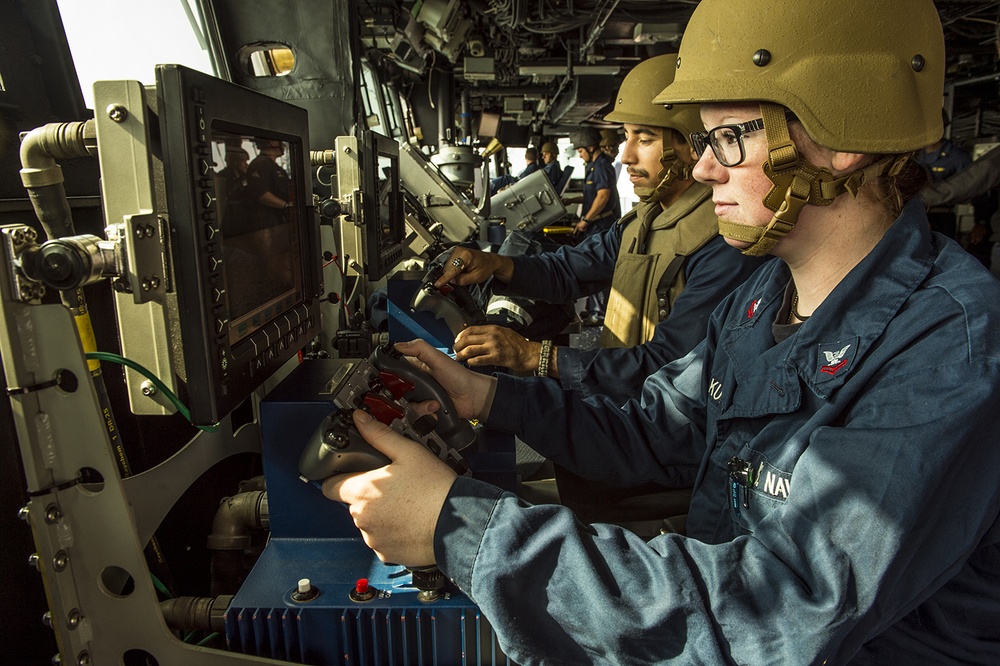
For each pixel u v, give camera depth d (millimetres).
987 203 6574
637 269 2016
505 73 8297
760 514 873
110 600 837
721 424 1022
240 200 942
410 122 7203
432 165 4211
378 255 2070
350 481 830
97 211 1439
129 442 1293
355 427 859
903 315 791
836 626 644
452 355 2033
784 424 882
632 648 695
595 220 8078
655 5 5582
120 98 757
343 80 3289
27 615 1067
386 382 1030
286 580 958
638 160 2018
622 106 2004
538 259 2309
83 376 774
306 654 891
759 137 828
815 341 857
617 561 729
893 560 656
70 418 783
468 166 6125
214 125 842
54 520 787
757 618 673
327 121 3328
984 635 862
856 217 867
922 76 824
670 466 1255
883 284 827
